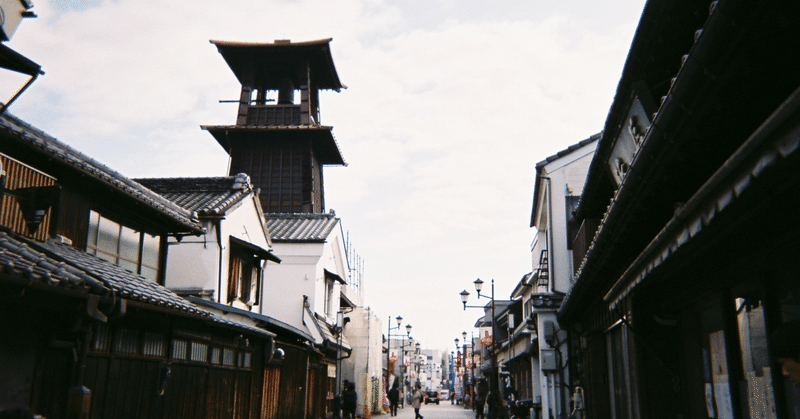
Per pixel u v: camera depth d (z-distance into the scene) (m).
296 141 42.50
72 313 7.93
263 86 45.78
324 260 30.08
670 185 5.92
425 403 92.62
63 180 11.26
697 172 5.54
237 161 42.56
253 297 21.45
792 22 3.11
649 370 8.88
